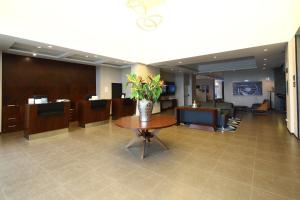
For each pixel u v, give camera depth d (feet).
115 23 21.33
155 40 24.39
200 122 19.11
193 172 8.57
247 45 16.55
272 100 34.94
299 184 7.30
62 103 17.15
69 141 14.28
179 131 17.37
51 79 22.30
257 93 36.70
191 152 11.38
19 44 15.83
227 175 8.20
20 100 19.40
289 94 15.57
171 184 7.50
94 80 27.91
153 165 9.47
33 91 20.54
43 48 17.06
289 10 14.30
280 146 12.21
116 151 11.78
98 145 13.15
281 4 14.65
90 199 6.53
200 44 19.86
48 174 8.53
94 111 20.75
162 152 11.45
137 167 9.25
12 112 17.93
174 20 21.81
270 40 15.34
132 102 26.76
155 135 12.30
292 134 15.31
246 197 6.49
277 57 21.75
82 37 17.87
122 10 21.47
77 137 15.55
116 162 9.93
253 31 16.16
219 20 18.16
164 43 23.38
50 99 22.16
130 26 23.43
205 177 8.05
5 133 17.31
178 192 6.89
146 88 11.48
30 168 9.20
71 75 24.57
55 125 16.55
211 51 18.99
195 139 14.46
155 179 7.95
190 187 7.24
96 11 18.99
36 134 15.21
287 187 7.09
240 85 38.58
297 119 13.97
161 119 12.23
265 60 23.98
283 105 30.45
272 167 8.95
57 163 9.84
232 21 17.30
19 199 6.57
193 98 43.75
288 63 15.25
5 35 12.67
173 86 39.11
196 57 21.21
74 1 16.90
